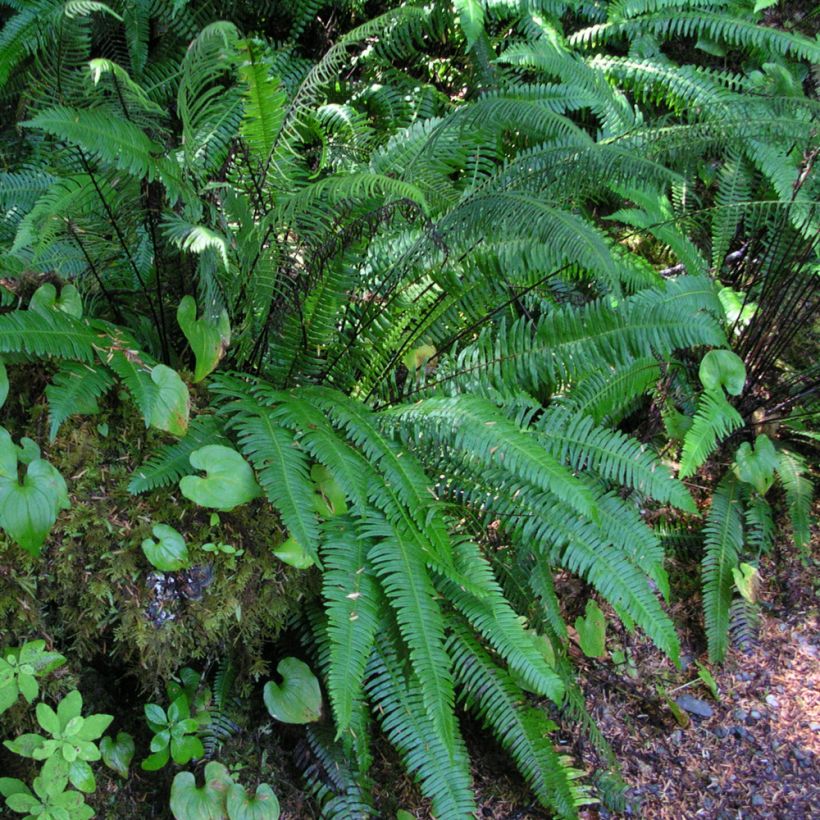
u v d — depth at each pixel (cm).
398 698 116
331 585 107
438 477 123
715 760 140
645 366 134
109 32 143
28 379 107
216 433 110
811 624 154
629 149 122
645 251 167
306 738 121
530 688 127
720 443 162
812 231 153
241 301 115
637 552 125
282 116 110
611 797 133
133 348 108
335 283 116
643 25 175
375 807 124
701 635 153
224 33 94
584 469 131
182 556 107
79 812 103
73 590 106
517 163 115
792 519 153
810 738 143
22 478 104
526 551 129
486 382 124
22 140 129
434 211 120
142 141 99
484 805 129
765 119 124
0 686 100
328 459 107
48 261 110
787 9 196
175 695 116
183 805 110
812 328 170
